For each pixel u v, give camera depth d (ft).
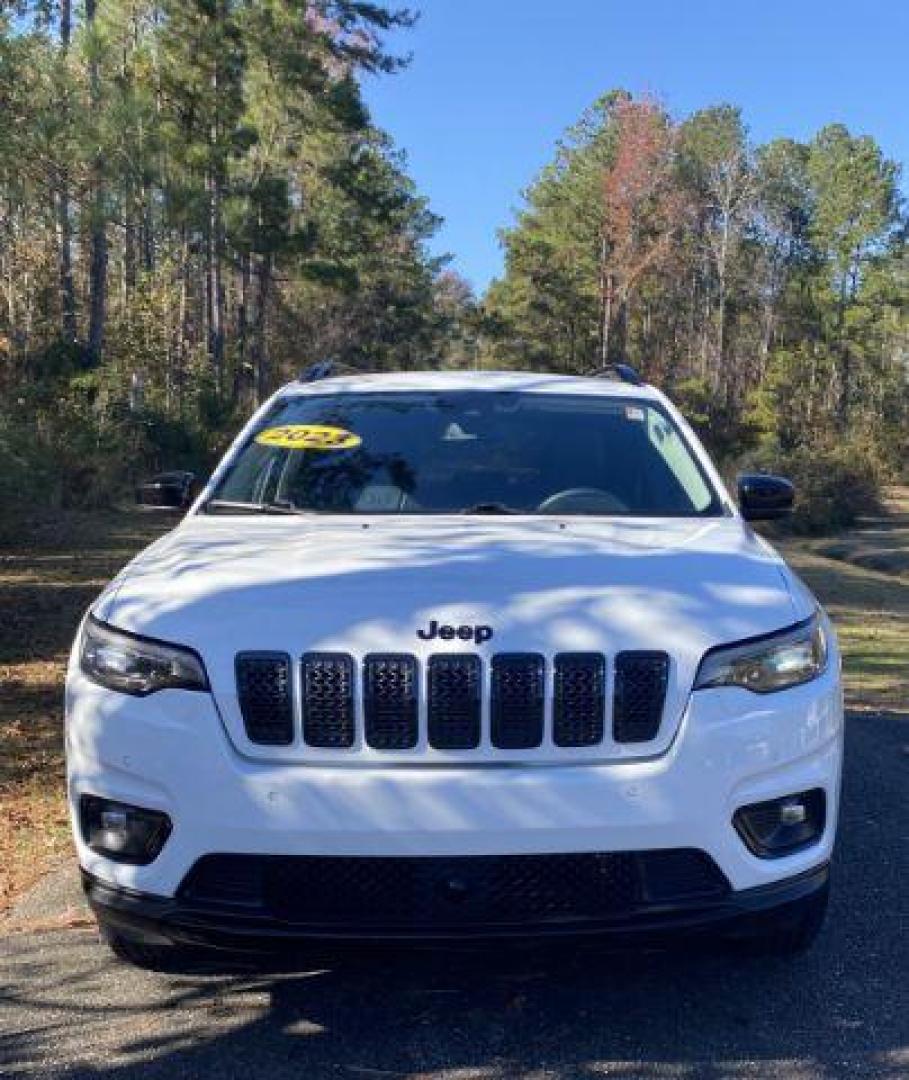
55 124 46.57
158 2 120.47
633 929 10.18
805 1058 10.75
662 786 10.14
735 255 274.36
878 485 135.54
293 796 10.05
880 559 86.48
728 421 230.89
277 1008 11.70
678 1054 10.81
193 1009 11.71
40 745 21.47
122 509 67.97
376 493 14.78
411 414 16.47
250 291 196.03
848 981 12.29
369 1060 10.75
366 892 10.21
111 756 10.60
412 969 12.46
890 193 258.16
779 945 12.34
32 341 102.73
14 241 103.35
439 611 10.62
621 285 255.50
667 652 10.44
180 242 127.95
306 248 137.08
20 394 79.05
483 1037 11.13
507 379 17.72
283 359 200.23
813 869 10.85
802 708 10.78
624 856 10.21
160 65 121.49
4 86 44.32
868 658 36.01
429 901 10.15
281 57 132.77
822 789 10.98
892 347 265.75
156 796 10.37
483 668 10.27
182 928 10.34
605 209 250.16
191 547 12.73
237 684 10.36
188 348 119.44
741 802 10.41
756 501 15.96
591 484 14.99
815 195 272.10
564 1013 11.56
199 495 15.52
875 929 13.67
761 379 252.01
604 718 10.30
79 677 11.15
